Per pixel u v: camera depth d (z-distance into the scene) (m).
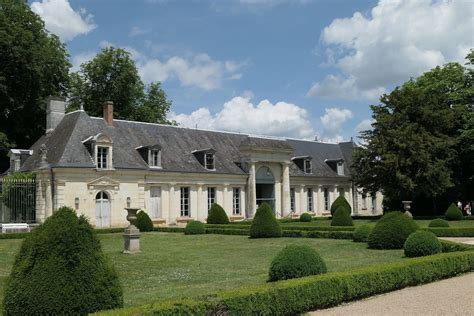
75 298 7.64
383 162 40.88
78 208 33.19
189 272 15.05
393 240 20.08
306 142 54.91
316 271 11.51
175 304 7.77
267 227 27.41
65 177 32.81
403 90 45.19
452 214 39.88
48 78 43.44
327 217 50.06
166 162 38.88
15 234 28.28
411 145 40.31
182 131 43.09
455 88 46.34
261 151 44.56
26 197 33.66
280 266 11.59
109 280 8.08
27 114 42.34
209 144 44.03
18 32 39.34
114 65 51.53
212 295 8.62
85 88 52.00
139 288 12.48
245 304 8.68
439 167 40.44
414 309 9.78
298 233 27.30
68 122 36.81
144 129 40.19
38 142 38.31
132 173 35.97
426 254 16.72
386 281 11.78
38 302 7.54
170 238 28.11
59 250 7.80
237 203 43.72
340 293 10.56
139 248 21.11
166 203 38.50
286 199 46.44
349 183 55.03
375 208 58.28
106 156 34.94
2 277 14.45
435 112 42.66
